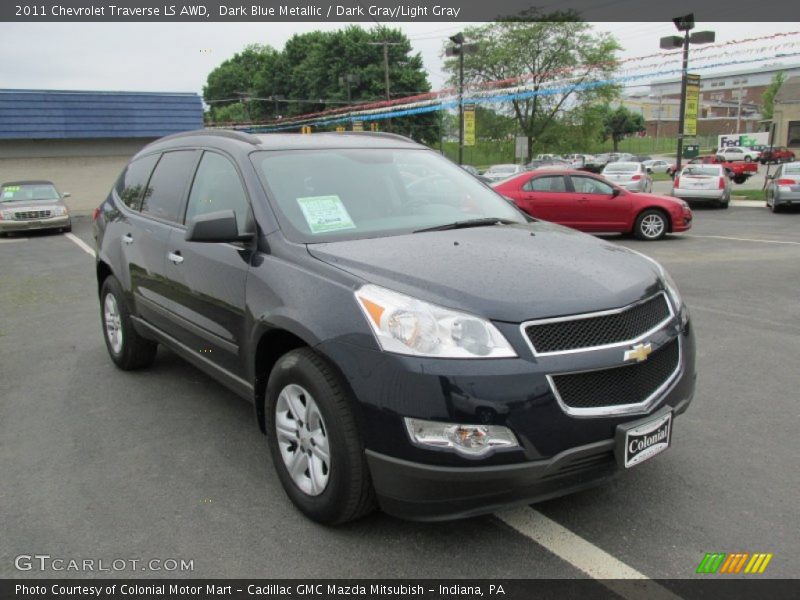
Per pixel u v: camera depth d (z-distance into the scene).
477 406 2.47
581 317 2.64
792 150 50.38
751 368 5.12
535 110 54.81
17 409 4.59
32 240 16.20
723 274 9.09
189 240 3.26
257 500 3.29
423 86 62.00
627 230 13.05
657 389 2.84
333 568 2.74
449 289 2.68
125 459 3.78
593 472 2.66
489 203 4.22
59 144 23.94
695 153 59.22
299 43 72.06
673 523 2.99
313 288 2.93
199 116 25.89
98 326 6.98
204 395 4.79
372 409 2.60
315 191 3.63
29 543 2.96
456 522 3.04
